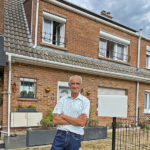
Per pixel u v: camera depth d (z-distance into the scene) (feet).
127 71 35.94
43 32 27.27
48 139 20.03
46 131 19.99
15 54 21.66
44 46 26.76
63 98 10.04
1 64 20.31
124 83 35.42
